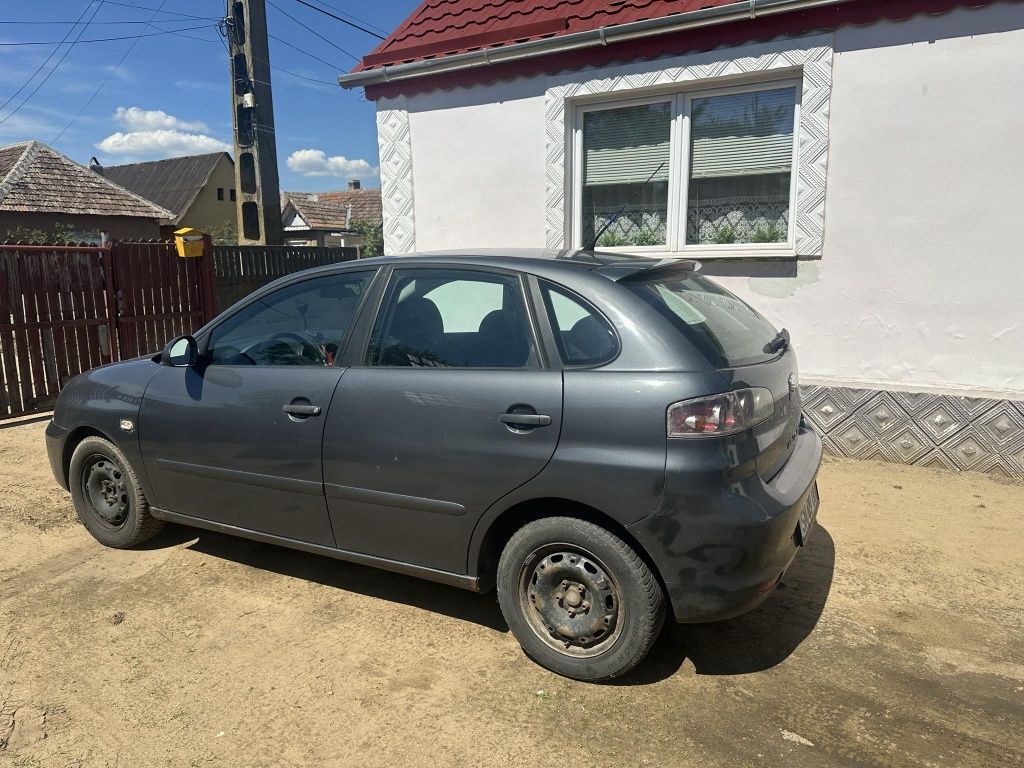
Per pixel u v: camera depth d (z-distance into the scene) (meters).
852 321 5.61
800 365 5.84
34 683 2.96
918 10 5.07
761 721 2.69
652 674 2.99
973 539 4.19
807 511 3.08
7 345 7.25
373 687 2.92
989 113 5.00
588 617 2.87
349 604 3.59
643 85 6.00
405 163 7.21
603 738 2.61
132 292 8.40
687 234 6.30
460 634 3.31
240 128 15.22
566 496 2.78
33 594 3.71
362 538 3.32
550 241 6.66
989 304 5.17
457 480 2.98
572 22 6.27
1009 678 2.95
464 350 3.10
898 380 5.52
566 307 2.95
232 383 3.61
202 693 2.89
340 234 42.59
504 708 2.78
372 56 7.20
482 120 6.78
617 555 2.75
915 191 5.28
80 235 21.50
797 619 3.40
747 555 2.63
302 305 3.58
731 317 3.29
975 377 5.29
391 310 3.32
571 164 6.61
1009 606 3.49
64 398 4.28
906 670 3.00
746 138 5.96
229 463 3.60
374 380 3.21
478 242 7.02
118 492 4.15
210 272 9.29
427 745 2.59
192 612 3.52
